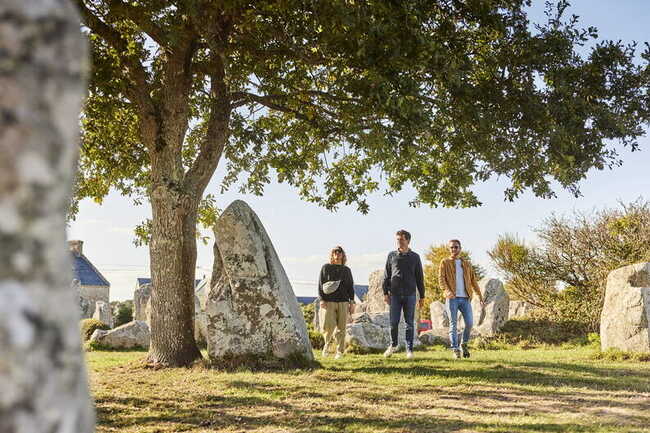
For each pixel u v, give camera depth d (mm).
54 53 665
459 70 8750
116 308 45688
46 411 645
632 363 10133
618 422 5246
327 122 11453
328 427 5113
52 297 658
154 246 10211
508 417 5516
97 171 13859
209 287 9773
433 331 17016
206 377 8227
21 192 635
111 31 9914
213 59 10547
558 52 9594
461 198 12586
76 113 689
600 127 9578
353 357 11453
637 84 9883
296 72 10969
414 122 8508
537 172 9844
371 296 21438
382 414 5691
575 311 18453
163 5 8602
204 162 10672
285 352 9289
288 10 8422
